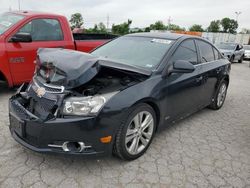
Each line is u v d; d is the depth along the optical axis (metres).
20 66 5.39
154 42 4.09
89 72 2.88
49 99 2.88
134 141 3.21
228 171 3.22
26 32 5.50
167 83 3.54
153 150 3.58
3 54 5.12
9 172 2.91
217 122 4.86
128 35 4.59
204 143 3.93
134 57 3.85
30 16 5.59
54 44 5.86
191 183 2.94
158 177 3.00
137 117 3.17
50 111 2.80
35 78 3.32
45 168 3.02
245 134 4.39
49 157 3.23
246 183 3.02
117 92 2.94
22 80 5.50
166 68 3.58
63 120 2.71
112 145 2.95
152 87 3.27
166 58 3.68
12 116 3.13
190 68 3.50
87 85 2.98
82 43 6.46
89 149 2.84
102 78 3.14
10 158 3.17
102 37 7.98
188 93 4.11
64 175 2.92
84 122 2.71
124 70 3.09
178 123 4.64
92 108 2.75
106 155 2.94
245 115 5.41
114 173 3.01
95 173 2.99
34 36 5.62
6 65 5.20
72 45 6.22
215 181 3.01
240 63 19.72
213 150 3.73
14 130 3.16
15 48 5.27
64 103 2.78
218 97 5.42
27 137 2.93
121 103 2.89
